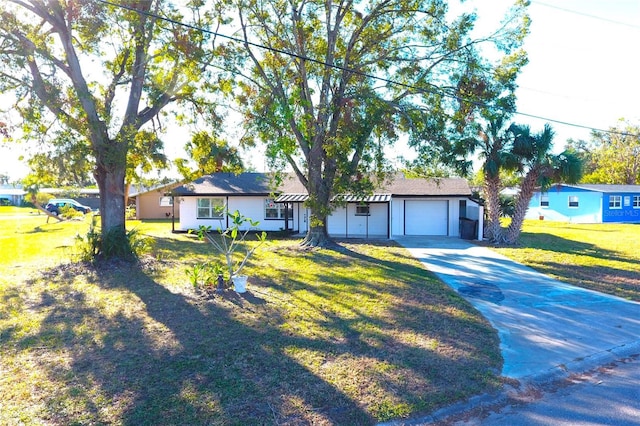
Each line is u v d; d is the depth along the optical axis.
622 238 21.62
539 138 17.69
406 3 15.52
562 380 5.36
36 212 42.19
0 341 6.38
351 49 16.39
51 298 9.01
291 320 7.43
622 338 6.83
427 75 15.94
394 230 23.64
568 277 11.74
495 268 13.11
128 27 13.00
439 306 8.51
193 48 13.17
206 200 25.34
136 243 13.69
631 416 4.39
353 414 4.29
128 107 13.51
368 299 8.97
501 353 6.07
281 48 16.28
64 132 11.69
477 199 23.08
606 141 46.94
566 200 35.47
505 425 4.22
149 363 5.54
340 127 15.67
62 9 12.13
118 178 13.39
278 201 22.72
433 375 5.23
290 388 4.82
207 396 4.62
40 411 4.28
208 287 9.85
